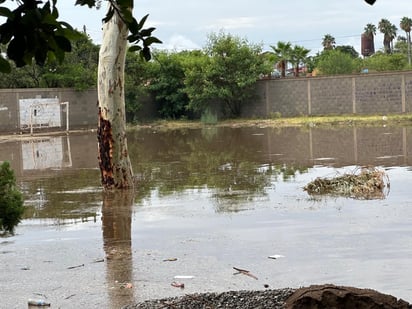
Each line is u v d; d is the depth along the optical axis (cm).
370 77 3628
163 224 949
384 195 1127
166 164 1817
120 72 1305
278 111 3862
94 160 2000
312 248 756
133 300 586
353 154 1855
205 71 3788
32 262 749
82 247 820
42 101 3609
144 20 313
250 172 1552
